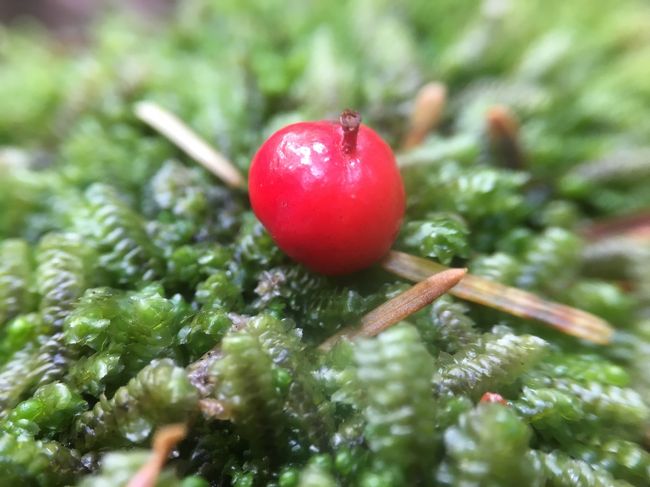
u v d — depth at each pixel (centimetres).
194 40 5
